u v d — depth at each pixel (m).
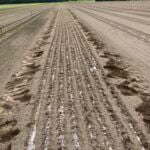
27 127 5.45
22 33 22.06
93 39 17.22
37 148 4.61
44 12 55.09
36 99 7.07
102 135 4.96
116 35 18.67
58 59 11.86
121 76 8.98
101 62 11.00
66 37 18.58
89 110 6.16
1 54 13.66
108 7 65.62
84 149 4.50
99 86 7.93
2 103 7.01
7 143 4.88
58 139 4.88
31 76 9.40
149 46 13.93
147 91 7.52
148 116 5.82
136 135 4.95
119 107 6.32
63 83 8.31
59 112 6.11
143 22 25.61
